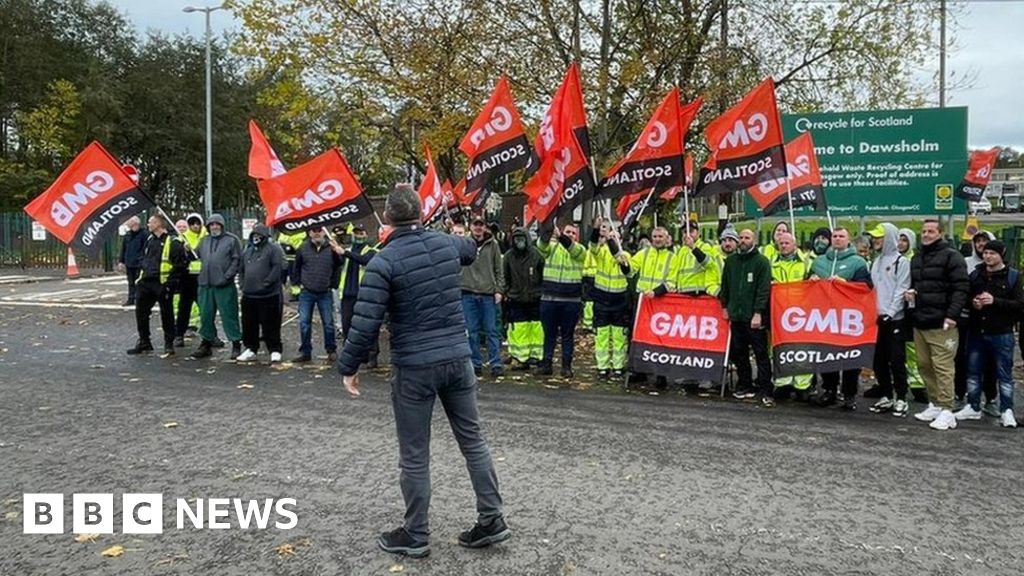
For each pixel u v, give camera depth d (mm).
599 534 4855
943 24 15961
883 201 14617
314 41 17438
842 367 8516
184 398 8539
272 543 4691
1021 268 15094
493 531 4613
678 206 17703
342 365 4512
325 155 10391
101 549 4617
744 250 8977
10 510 5211
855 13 15633
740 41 15820
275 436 6996
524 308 10727
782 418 8070
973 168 16844
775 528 4988
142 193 11219
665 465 6277
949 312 7781
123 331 13703
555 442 6926
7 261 31172
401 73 16859
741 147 9938
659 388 9602
